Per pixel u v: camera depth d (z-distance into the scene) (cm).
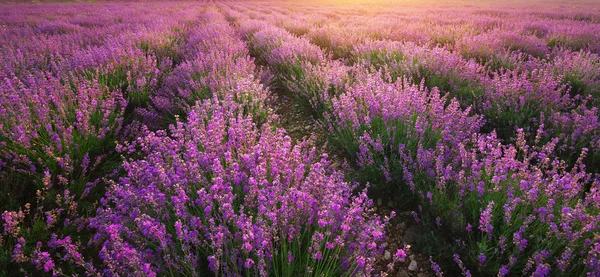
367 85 397
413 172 297
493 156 277
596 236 181
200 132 301
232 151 292
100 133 361
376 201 302
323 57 665
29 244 236
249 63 617
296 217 211
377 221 213
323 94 466
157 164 236
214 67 532
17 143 299
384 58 625
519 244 199
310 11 2283
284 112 511
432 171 275
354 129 356
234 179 234
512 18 1398
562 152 336
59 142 301
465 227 244
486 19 1352
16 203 279
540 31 1011
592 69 504
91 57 570
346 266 205
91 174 327
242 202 247
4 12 2056
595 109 332
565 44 762
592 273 174
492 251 225
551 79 427
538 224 225
